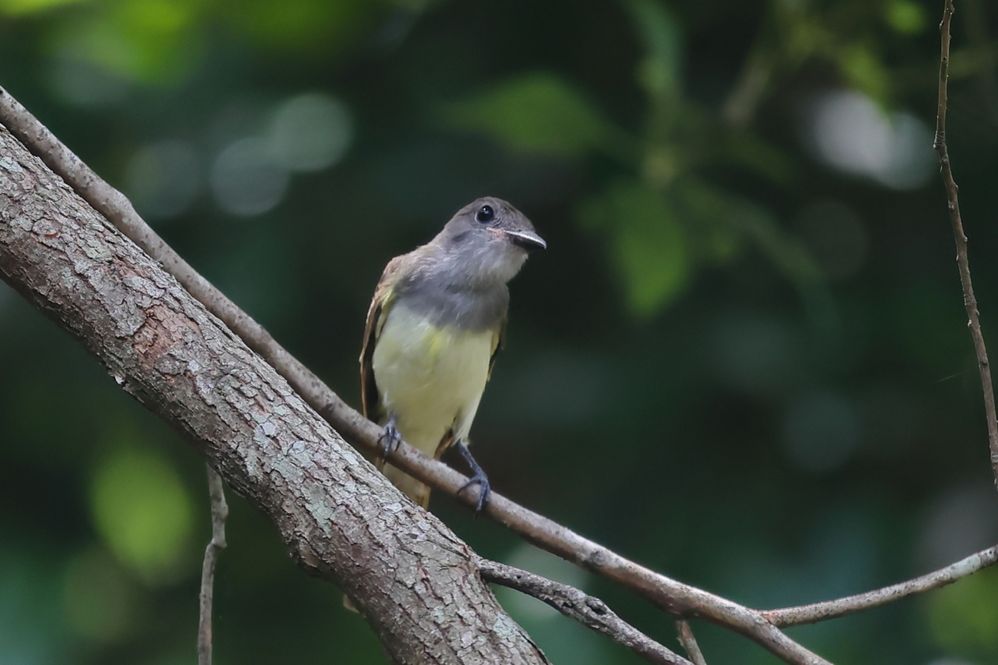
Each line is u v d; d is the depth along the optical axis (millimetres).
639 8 9898
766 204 11750
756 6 11516
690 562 10906
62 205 5949
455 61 11680
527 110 9531
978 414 11078
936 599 11047
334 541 5746
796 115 11570
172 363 5844
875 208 11719
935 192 11523
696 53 11734
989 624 12141
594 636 10258
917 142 11422
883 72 10133
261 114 11742
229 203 11531
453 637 5645
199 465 12445
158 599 12547
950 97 10859
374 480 5910
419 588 5691
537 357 11547
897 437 11219
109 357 5859
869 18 10031
